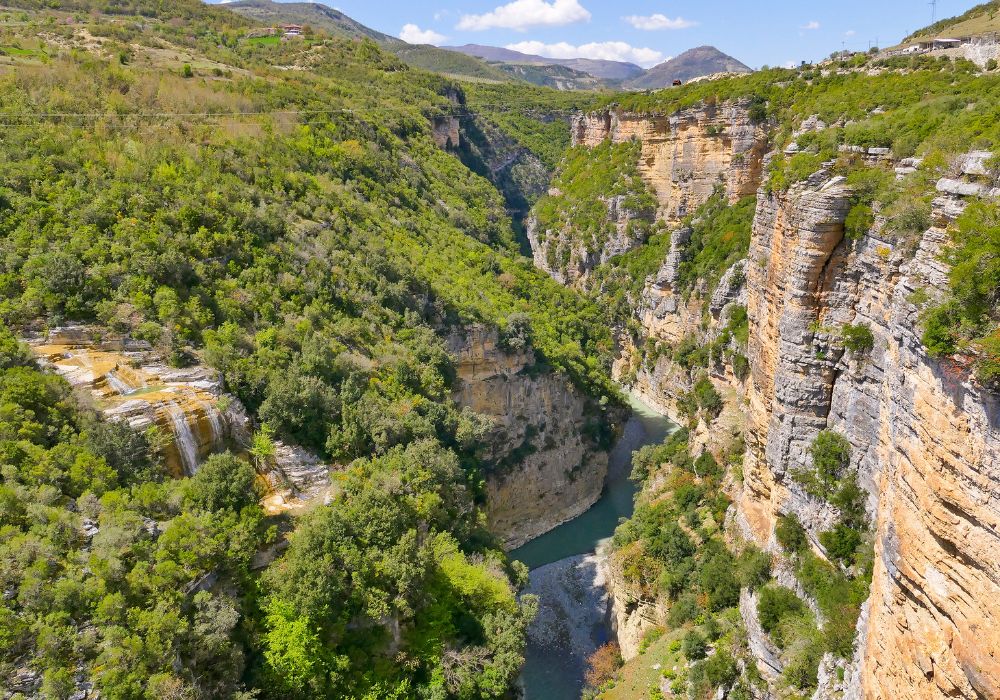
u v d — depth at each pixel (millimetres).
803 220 29125
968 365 14883
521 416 59969
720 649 33438
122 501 27719
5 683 21375
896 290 20047
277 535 32844
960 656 15336
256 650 28906
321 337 42656
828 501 29297
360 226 59312
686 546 42875
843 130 31062
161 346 36062
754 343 35750
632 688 36500
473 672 33562
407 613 32844
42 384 29547
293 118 70188
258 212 48531
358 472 37219
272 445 36531
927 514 16359
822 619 27781
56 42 72250
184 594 26484
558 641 46906
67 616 23250
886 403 20422
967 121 24562
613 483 68250
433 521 39406
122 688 22219
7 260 34906
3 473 26109
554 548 58094
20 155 41812
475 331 56312
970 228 16797
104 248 37688
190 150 51719
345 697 29703
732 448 46406
